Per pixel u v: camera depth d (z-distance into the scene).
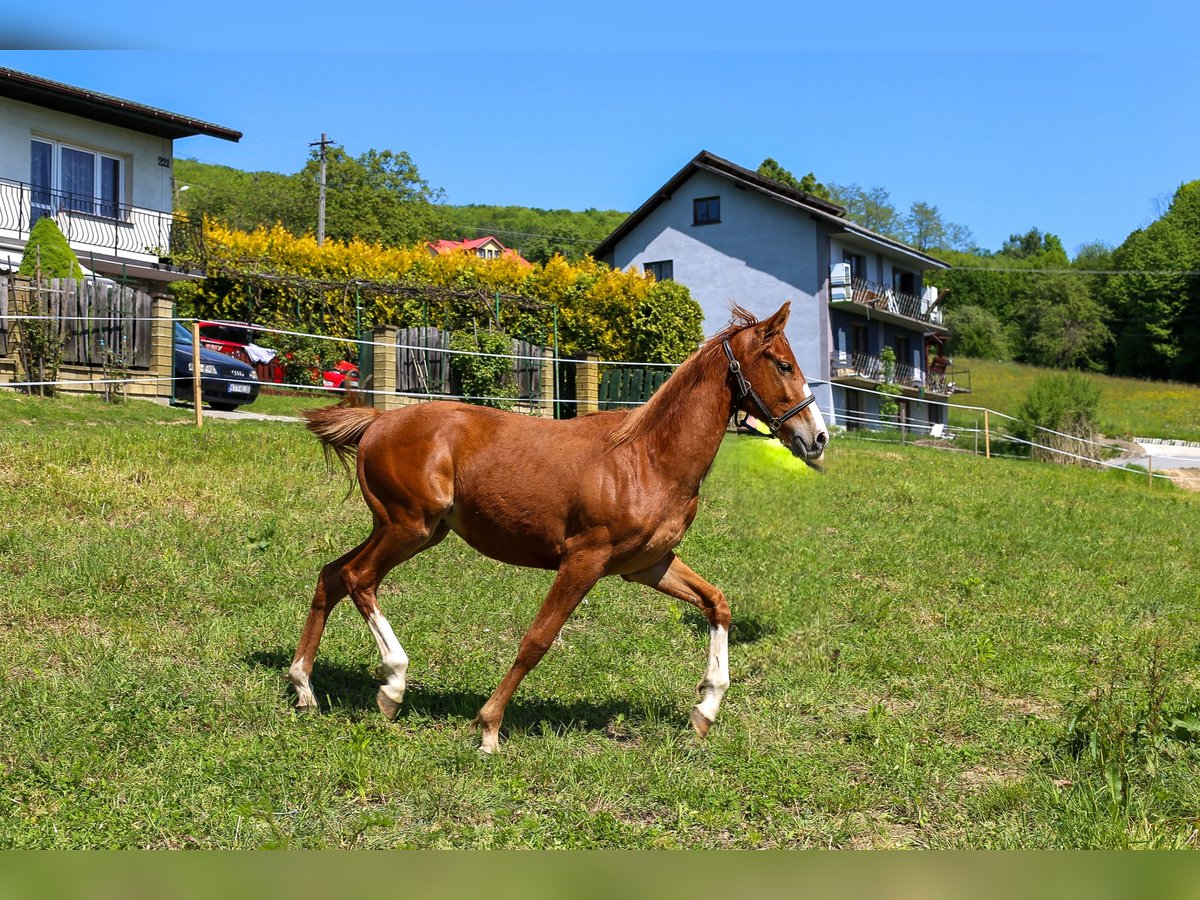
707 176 43.78
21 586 7.70
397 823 4.77
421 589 8.85
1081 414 37.31
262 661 6.80
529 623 8.34
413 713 6.16
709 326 43.88
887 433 40.84
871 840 4.93
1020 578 11.48
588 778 5.37
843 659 8.05
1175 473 35.44
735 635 8.60
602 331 33.12
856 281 44.00
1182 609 10.52
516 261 34.56
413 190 78.62
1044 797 5.32
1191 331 83.19
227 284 30.36
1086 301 86.50
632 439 5.93
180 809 4.69
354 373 26.94
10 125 25.34
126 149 27.92
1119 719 5.98
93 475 11.06
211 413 18.33
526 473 5.86
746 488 15.55
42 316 16.84
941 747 6.11
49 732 5.33
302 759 5.31
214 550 9.17
